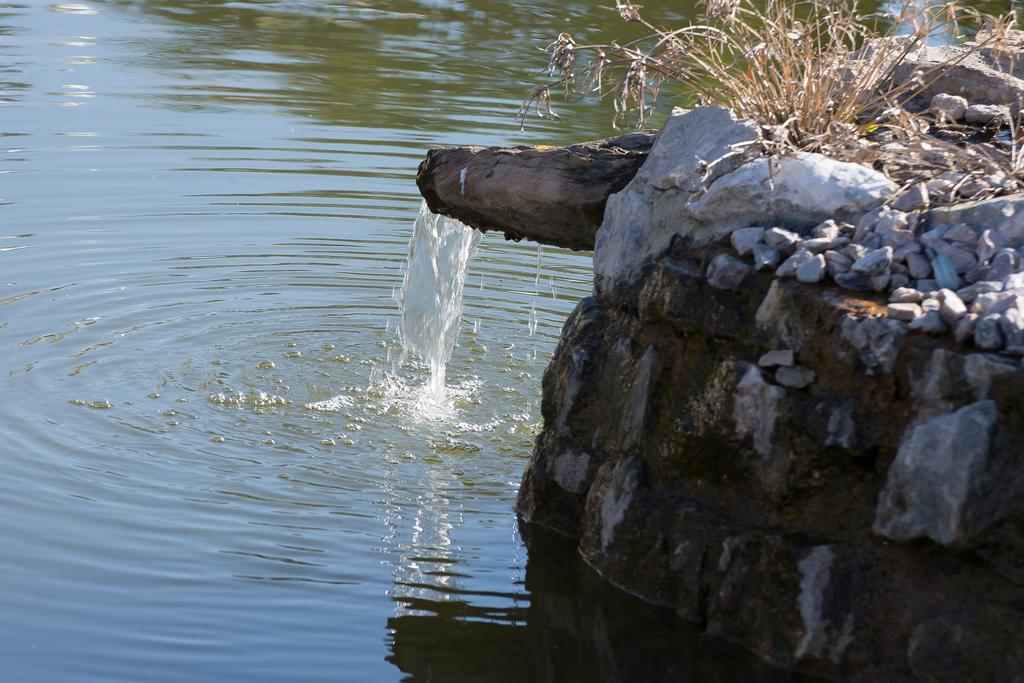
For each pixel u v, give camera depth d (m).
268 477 8.60
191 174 14.65
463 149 9.36
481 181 9.11
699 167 7.58
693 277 7.18
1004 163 8.01
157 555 7.42
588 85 8.97
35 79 17.95
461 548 7.81
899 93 8.62
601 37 21.78
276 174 14.82
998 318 5.99
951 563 6.04
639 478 7.38
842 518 6.43
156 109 16.86
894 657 6.14
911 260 6.77
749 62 8.53
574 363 8.07
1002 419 5.81
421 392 10.34
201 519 7.90
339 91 18.16
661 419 7.29
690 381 7.14
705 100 8.95
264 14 23.56
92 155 15.01
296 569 7.38
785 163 7.50
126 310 11.31
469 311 12.03
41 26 21.59
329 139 15.98
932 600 6.06
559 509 8.14
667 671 6.52
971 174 7.69
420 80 18.83
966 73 9.38
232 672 6.32
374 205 14.19
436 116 16.92
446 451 9.30
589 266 13.48
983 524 5.82
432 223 10.96
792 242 7.03
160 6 23.94
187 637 6.60
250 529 7.82
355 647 6.62
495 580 7.42
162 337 10.85
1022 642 5.77
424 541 7.86
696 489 7.14
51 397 9.55
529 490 8.32
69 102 16.97
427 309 11.02
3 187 13.85
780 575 6.52
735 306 6.98
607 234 8.23
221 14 23.47
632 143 9.05
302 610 6.94
